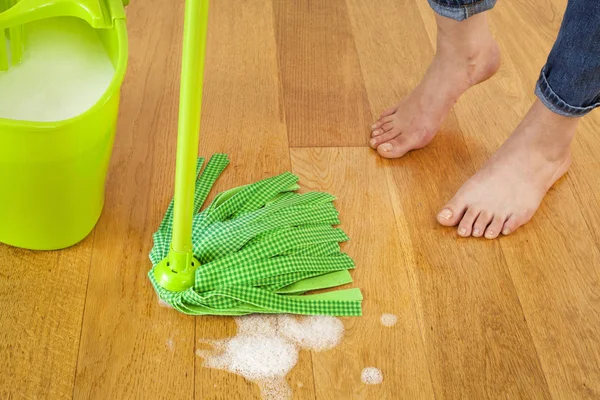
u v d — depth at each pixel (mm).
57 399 996
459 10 1223
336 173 1357
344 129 1445
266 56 1583
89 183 1120
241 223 1193
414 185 1353
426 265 1219
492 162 1304
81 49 1239
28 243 1149
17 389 999
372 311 1143
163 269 1106
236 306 1107
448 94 1362
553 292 1198
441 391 1053
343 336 1104
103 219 1225
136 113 1414
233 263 1124
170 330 1087
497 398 1053
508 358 1101
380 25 1699
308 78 1546
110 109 1068
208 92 1482
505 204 1278
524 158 1282
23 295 1106
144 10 1652
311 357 1074
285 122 1444
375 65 1597
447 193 1346
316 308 1126
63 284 1127
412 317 1140
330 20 1693
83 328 1076
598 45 1083
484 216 1271
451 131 1459
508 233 1273
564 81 1150
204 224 1202
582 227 1309
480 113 1503
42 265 1148
